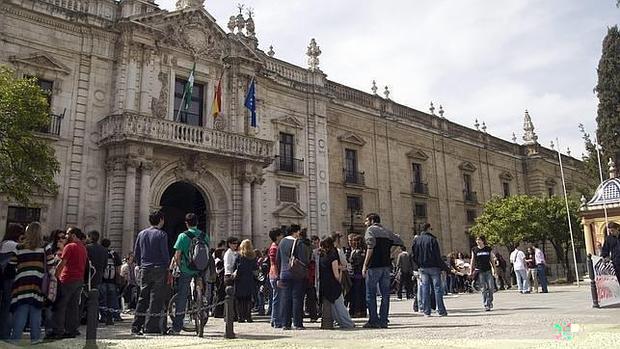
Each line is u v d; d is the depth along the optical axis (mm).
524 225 32094
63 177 20641
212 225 24406
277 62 29891
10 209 19281
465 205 40812
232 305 8547
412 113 38406
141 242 9672
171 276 9938
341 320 9797
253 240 25094
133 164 21156
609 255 11242
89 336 7074
